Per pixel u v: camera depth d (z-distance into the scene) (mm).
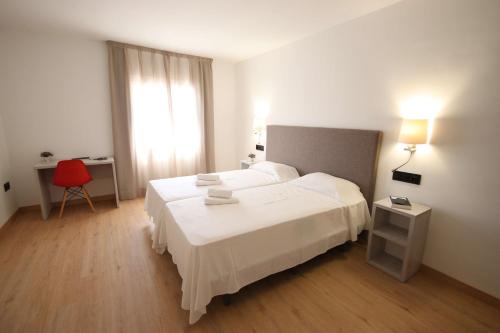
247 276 1771
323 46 3029
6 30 3123
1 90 3201
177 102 4320
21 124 3363
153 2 2379
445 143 2027
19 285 1984
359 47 2621
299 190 2775
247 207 2221
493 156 1791
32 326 1599
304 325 1642
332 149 2951
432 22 2029
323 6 2396
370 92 2561
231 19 2746
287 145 3656
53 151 3600
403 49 2244
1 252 2471
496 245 1825
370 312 1765
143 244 2666
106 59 3707
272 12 2555
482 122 1821
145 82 3961
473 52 1825
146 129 4086
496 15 1703
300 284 2047
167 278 2105
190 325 1627
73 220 3252
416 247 2090
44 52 3346
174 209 2160
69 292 1913
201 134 4672
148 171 4234
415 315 1748
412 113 2227
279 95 3844
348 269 2264
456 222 2016
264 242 1838
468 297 1940
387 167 2477
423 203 2211
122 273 2160
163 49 3979
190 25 2939
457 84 1925
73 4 2428
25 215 3381
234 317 1693
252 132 4629
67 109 3598
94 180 3906
